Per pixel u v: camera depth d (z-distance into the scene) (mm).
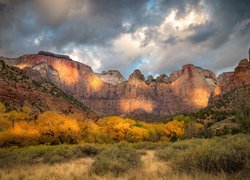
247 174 6703
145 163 11992
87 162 14367
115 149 12383
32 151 21234
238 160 7297
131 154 11781
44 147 27016
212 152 7617
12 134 38688
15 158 17156
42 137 42250
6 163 14359
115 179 8250
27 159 15828
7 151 23672
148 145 30188
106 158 10797
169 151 14969
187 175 7121
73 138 43625
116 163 9867
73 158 16688
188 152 8445
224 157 7336
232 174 6938
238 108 32125
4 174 10500
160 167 9945
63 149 21062
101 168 9820
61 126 42969
